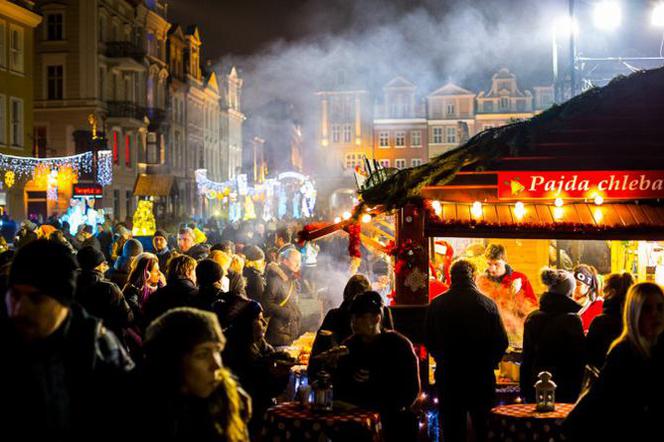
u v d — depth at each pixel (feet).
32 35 133.90
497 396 30.01
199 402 12.80
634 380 15.52
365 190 30.35
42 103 153.07
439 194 30.14
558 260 40.14
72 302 12.64
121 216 164.86
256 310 25.11
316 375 20.84
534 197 29.76
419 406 28.81
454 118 257.75
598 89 29.91
